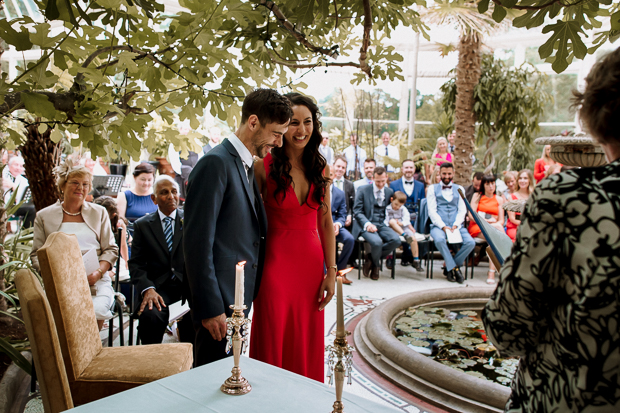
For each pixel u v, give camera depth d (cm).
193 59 196
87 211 312
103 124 201
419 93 1317
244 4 187
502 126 831
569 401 78
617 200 74
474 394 243
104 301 290
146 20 191
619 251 72
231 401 126
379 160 955
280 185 219
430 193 607
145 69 194
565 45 163
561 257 78
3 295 285
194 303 193
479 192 642
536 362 85
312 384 138
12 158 640
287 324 223
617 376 73
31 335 149
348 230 610
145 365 200
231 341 135
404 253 662
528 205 84
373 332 330
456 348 322
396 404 253
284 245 221
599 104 81
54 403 152
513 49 1281
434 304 432
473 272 621
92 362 203
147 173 438
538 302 82
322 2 169
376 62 243
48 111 159
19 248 366
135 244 309
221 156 199
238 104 231
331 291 234
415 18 240
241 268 133
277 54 235
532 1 158
